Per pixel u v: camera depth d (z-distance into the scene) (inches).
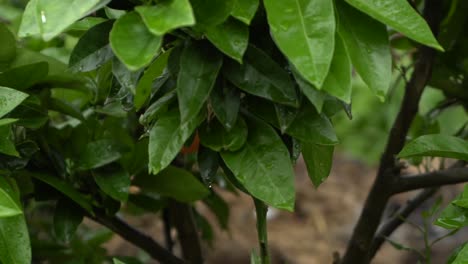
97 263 58.9
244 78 39.0
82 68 40.7
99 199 50.2
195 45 38.4
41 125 46.0
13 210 38.8
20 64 48.0
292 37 36.4
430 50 52.2
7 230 41.4
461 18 53.4
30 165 47.7
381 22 38.2
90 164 48.2
